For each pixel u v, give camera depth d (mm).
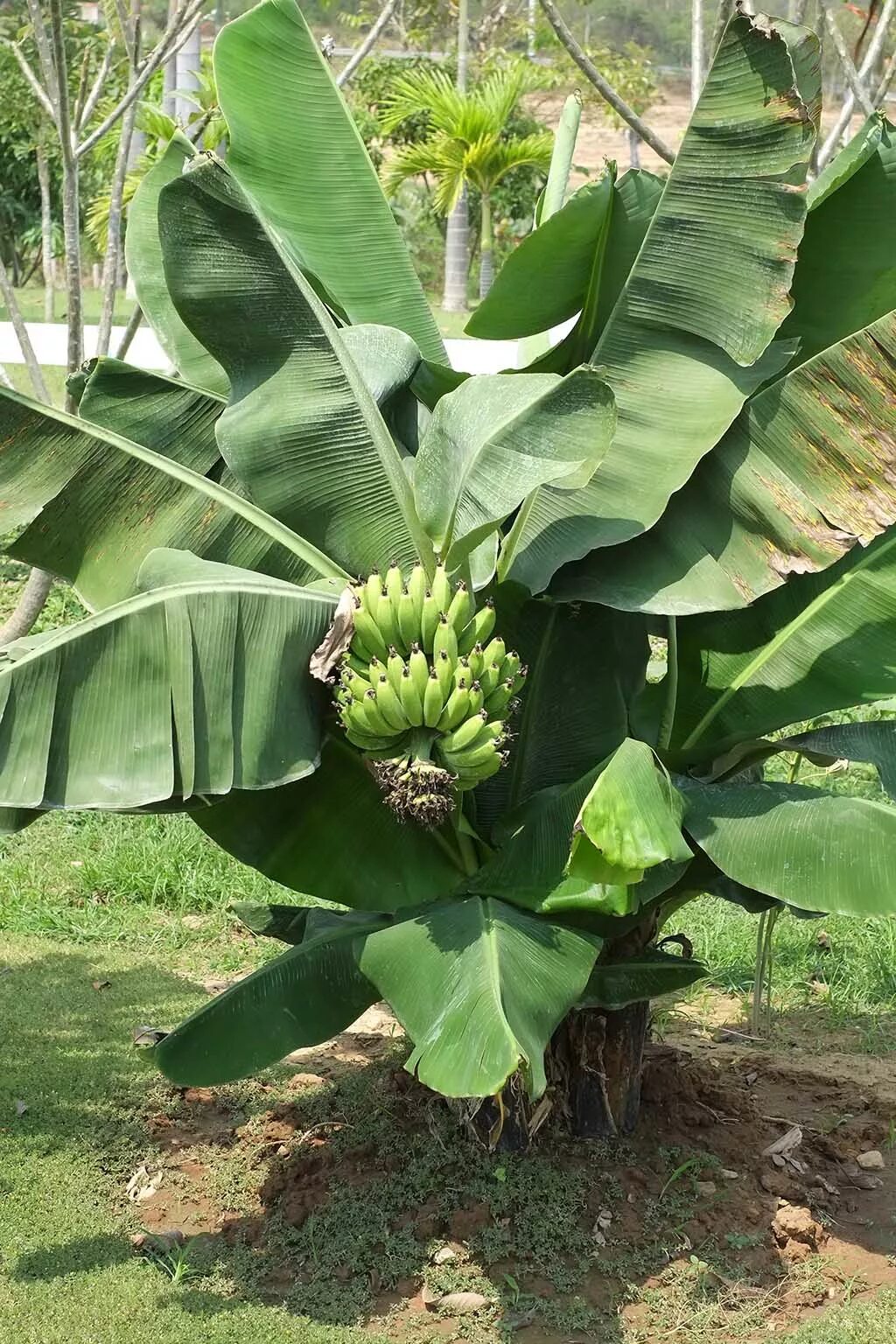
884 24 5945
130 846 7863
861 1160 4938
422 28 29875
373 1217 4430
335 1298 4113
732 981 6605
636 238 4305
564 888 4062
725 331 4156
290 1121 5145
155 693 3816
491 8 28984
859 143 4137
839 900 3809
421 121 24891
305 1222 4484
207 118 7258
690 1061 5438
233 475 4691
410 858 4660
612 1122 4785
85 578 4438
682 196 4086
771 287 4059
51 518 4387
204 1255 4352
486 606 4445
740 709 4531
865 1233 4551
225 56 4785
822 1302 4172
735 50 3850
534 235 4230
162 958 6770
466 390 4117
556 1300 4113
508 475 3885
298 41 4883
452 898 4344
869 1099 5414
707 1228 4430
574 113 5406
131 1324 3945
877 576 4363
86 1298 4070
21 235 29016
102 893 7496
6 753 3717
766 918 5969
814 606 4430
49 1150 4938
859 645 4363
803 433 4160
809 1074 5629
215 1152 4984
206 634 3840
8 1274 4199
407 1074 5215
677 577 4285
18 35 11469
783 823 4000
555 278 4434
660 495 4180
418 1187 4531
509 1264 4266
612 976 4371
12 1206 4574
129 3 8016
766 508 4191
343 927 4480
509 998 3676
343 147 4934
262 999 4191
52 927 7074
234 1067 4117
